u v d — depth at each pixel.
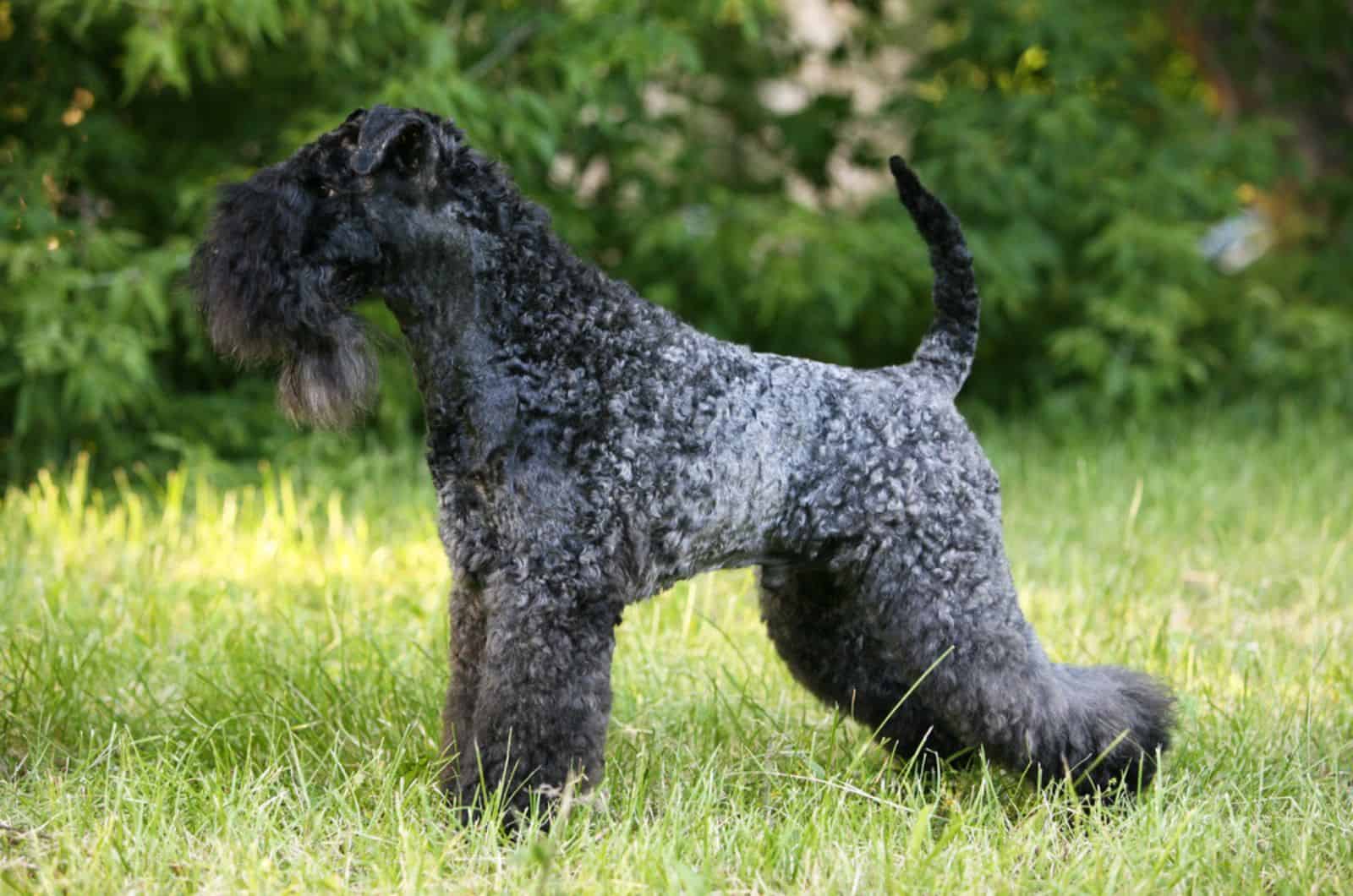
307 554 8.50
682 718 6.09
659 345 4.83
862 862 4.61
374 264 4.81
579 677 4.70
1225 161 12.95
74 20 9.72
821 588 5.42
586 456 4.67
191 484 10.02
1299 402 13.43
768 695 6.40
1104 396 12.73
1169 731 5.53
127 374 9.77
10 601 7.09
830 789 5.09
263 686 6.22
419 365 4.89
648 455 4.70
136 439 10.65
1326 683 6.60
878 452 4.96
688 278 12.19
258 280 4.77
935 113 12.72
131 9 9.75
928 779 5.68
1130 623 7.49
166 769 5.21
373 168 4.55
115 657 6.42
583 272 4.87
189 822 4.87
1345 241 14.38
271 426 10.74
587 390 4.70
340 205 4.78
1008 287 12.15
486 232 4.77
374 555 8.43
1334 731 6.07
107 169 10.48
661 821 4.84
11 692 5.83
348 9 9.89
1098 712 5.32
